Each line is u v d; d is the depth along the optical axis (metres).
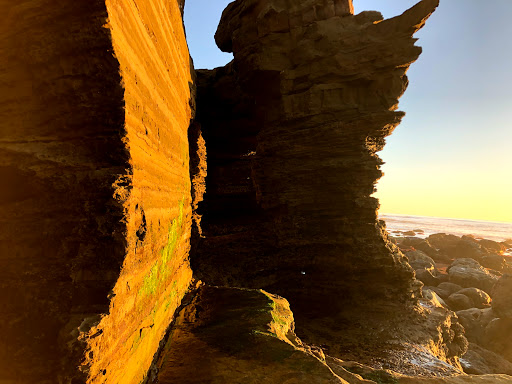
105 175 2.57
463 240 53.09
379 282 16.06
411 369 11.22
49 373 2.12
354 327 14.40
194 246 13.77
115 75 2.59
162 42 4.81
